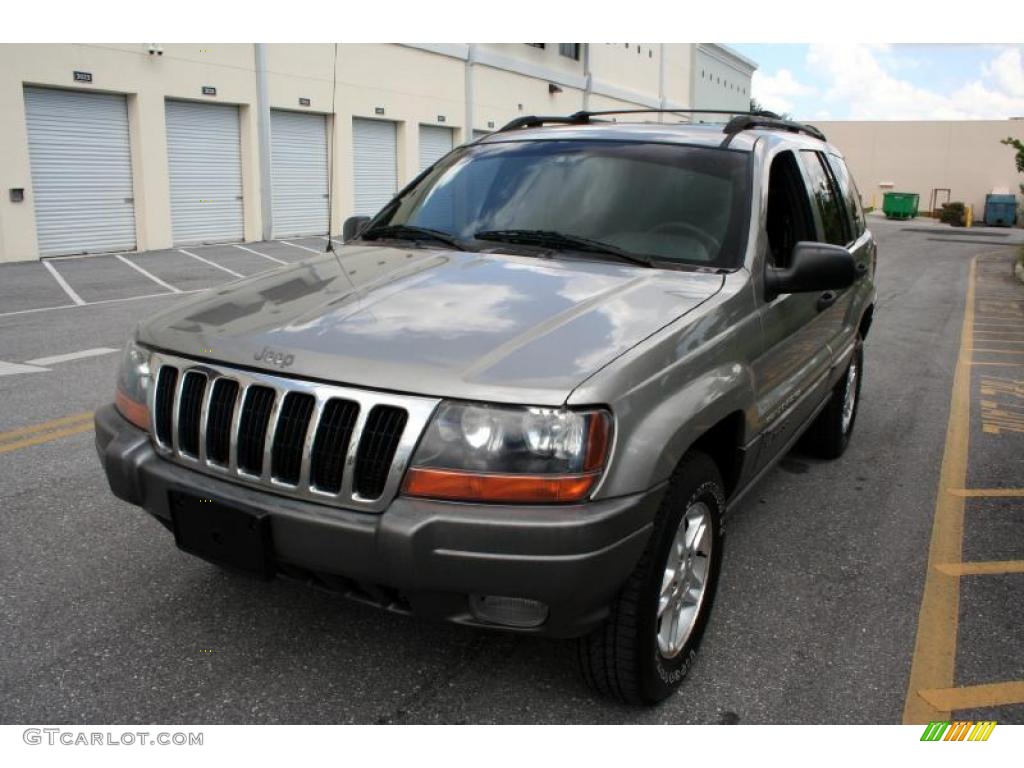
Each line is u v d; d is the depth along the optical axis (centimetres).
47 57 1505
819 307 417
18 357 752
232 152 1911
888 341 1002
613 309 281
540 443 230
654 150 380
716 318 296
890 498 482
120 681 281
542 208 368
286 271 345
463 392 233
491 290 296
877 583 375
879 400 712
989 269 1956
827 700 288
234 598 334
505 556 228
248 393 256
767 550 407
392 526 230
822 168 476
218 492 257
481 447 231
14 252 1501
